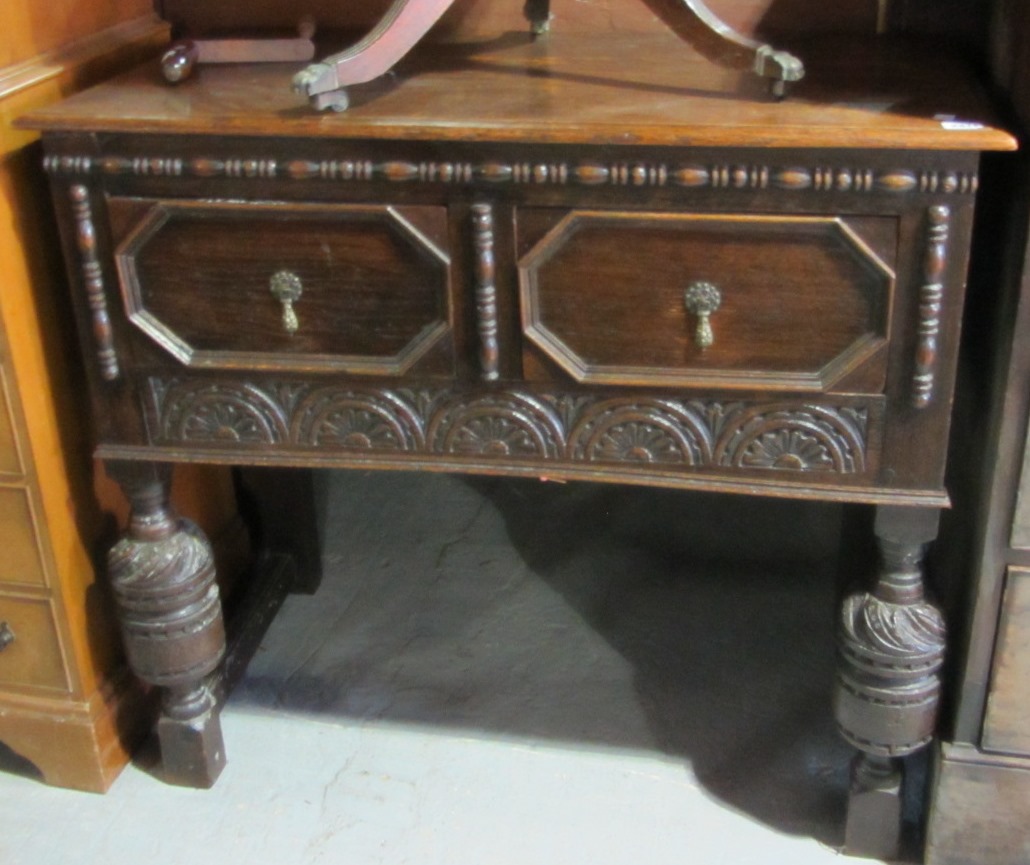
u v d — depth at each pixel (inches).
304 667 64.0
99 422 48.0
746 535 73.6
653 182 39.9
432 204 41.8
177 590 50.6
